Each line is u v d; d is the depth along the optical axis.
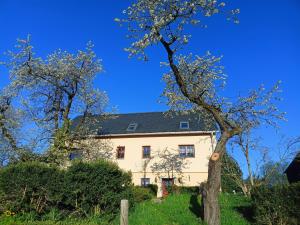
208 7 13.05
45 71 22.17
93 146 24.89
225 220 12.80
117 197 12.81
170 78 16.97
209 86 16.38
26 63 21.56
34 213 11.58
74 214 12.05
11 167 12.04
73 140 23.77
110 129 33.19
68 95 23.16
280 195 11.70
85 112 24.05
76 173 12.41
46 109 23.30
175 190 24.03
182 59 16.23
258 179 22.61
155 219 12.54
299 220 11.19
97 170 12.81
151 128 32.34
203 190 12.80
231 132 13.39
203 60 16.41
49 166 12.64
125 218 9.01
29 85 21.98
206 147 30.23
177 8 13.04
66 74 22.66
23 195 11.59
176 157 30.52
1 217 10.85
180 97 17.12
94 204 12.45
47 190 11.92
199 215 13.30
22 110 22.98
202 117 19.45
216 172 12.67
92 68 23.73
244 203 15.58
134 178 30.73
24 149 21.22
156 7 13.19
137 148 31.59
